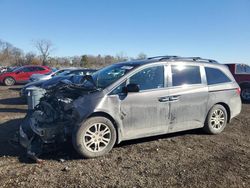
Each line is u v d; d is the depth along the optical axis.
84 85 6.71
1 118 9.41
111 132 6.09
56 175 5.18
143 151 6.33
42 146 5.98
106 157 5.98
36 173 5.24
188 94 7.02
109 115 6.07
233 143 7.10
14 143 6.65
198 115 7.27
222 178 5.25
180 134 7.56
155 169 5.51
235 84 7.98
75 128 5.82
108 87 6.19
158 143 6.83
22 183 4.89
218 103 7.64
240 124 8.92
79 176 5.16
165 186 4.90
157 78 6.70
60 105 6.14
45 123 6.00
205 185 4.98
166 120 6.75
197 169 5.56
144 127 6.49
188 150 6.48
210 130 7.54
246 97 14.84
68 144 6.53
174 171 5.45
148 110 6.48
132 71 6.45
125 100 6.21
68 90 6.42
